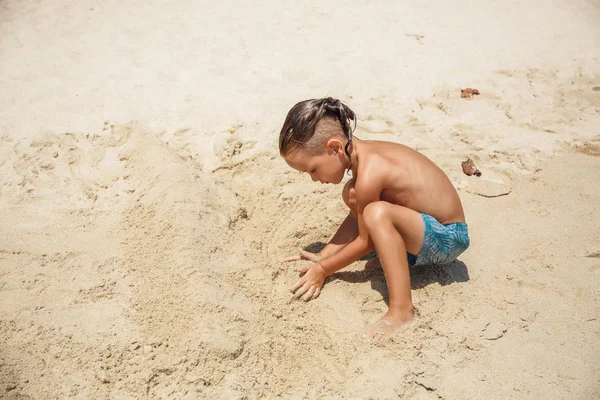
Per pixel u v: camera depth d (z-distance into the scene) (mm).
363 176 2734
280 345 2596
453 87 4883
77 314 2641
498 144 4168
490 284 2951
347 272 3088
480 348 2570
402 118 4449
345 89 4781
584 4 6625
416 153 2916
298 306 2826
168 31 5773
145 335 2547
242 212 3375
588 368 2465
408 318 2670
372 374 2463
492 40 5699
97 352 2447
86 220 3361
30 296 2725
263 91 4719
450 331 2646
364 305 2850
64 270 2930
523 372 2455
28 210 3426
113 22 5992
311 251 3232
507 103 4676
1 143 4047
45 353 2422
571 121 4465
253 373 2434
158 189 3408
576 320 2719
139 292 2783
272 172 3809
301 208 3512
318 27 5887
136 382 2338
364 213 2697
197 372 2381
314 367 2514
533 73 5148
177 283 2750
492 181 3803
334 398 2371
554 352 2549
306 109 2668
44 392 2268
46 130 4180
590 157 4027
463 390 2381
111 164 3861
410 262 2893
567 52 5523
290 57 5270
